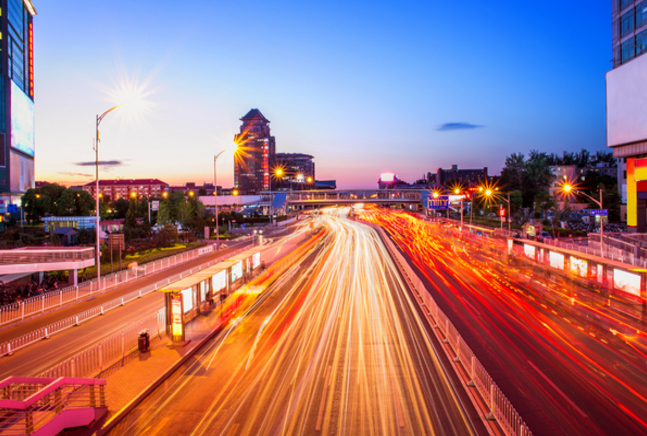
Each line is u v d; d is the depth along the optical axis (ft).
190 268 126.62
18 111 350.84
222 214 312.71
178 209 244.01
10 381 31.09
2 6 338.13
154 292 91.45
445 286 91.91
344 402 38.45
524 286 91.61
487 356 49.75
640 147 148.77
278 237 232.12
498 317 66.54
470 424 34.45
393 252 154.61
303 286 93.81
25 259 86.38
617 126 156.87
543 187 373.20
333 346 53.62
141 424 35.14
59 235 159.53
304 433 33.35
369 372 45.19
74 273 96.43
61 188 281.13
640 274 76.23
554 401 38.50
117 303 80.02
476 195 358.64
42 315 71.31
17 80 363.76
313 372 45.50
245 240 216.74
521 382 42.52
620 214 264.93
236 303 77.36
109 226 213.87
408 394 39.99
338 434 33.14
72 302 81.10
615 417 35.63
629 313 68.33
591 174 379.14
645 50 146.10
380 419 35.32
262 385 42.50
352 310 71.61
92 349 53.21
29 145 383.45
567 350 51.65
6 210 281.54
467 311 70.38
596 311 69.97
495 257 139.95
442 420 35.12
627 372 44.88
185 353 50.75
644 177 147.64
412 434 33.01
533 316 67.05
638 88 146.00
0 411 27.99
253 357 50.29
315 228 285.02
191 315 68.18
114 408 37.17
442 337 56.49
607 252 118.52
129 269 120.78
